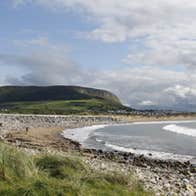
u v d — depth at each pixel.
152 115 190.38
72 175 10.97
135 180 12.31
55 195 8.55
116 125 106.75
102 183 10.88
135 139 50.72
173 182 15.40
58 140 42.19
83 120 108.56
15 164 10.05
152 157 29.72
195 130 77.44
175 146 40.72
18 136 42.22
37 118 88.56
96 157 25.09
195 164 25.50
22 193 8.24
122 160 25.08
